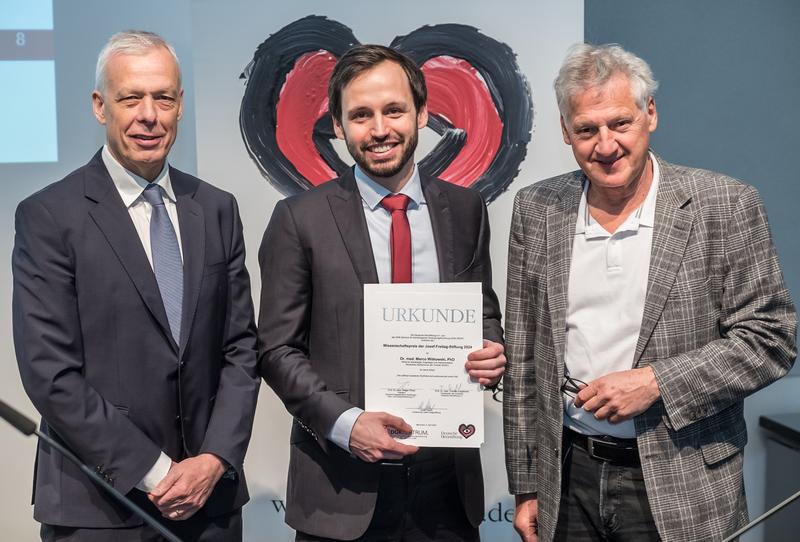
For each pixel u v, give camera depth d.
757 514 2.99
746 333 1.71
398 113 1.87
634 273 1.76
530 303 1.93
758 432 2.99
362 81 1.86
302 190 2.59
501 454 2.70
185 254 1.90
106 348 1.82
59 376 1.77
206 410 1.92
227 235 2.01
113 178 1.89
